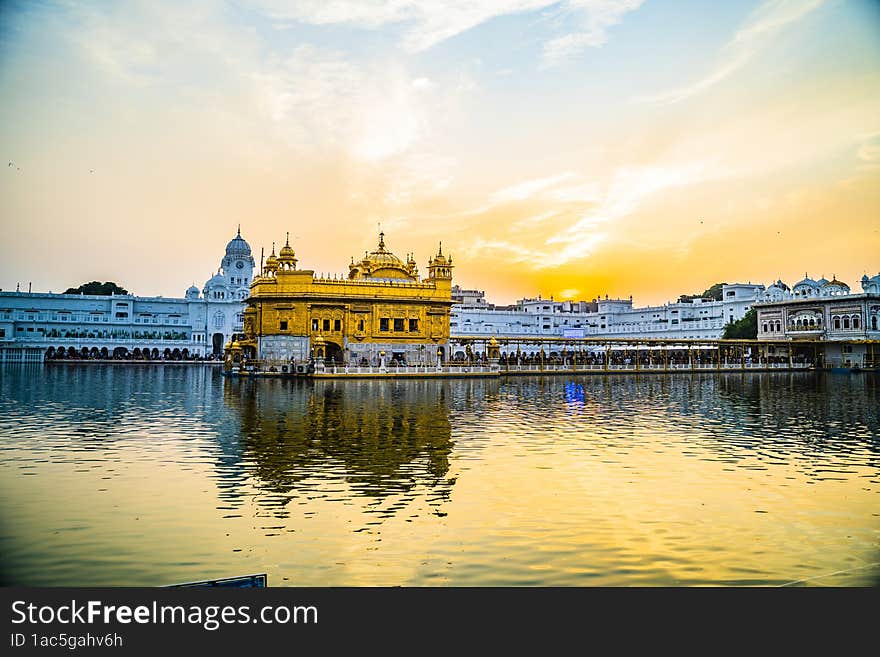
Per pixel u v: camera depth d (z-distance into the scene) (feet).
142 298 417.49
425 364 228.84
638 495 51.52
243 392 151.84
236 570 35.94
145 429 85.87
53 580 34.53
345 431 84.28
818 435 83.61
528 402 130.11
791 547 40.04
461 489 53.11
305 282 233.14
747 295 406.41
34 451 69.05
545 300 490.49
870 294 303.27
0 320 366.63
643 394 154.51
